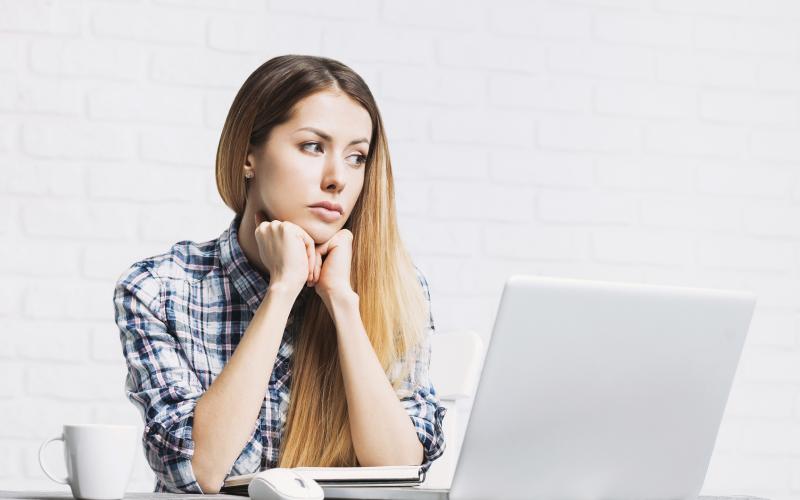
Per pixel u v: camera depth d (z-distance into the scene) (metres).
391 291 1.72
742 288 2.90
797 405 2.89
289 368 1.69
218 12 2.68
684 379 1.21
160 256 1.72
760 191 2.94
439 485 1.90
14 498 1.12
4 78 2.58
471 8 2.81
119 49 2.63
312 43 2.72
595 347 1.15
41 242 2.55
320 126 1.61
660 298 1.16
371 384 1.60
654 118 2.90
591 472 1.21
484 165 2.78
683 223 2.88
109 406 2.53
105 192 2.59
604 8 2.90
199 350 1.66
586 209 2.83
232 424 1.47
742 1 2.98
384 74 2.75
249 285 1.69
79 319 2.54
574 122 2.85
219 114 2.66
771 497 2.85
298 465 1.63
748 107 2.95
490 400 1.13
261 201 1.67
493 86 2.81
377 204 1.71
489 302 2.74
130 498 1.14
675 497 1.28
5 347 2.51
